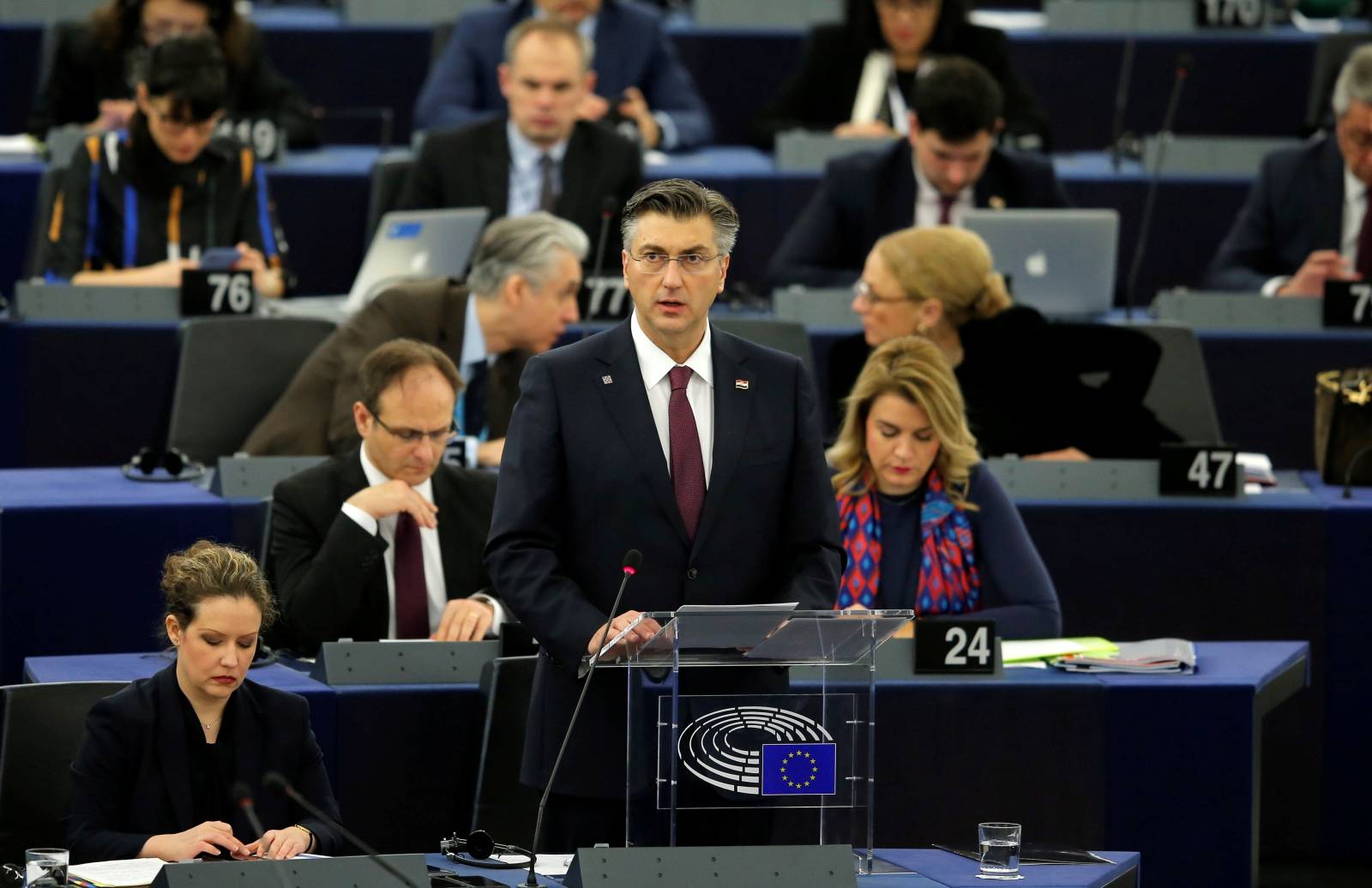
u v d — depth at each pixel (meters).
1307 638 17.69
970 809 14.23
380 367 14.83
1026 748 14.23
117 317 20.39
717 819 10.71
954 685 14.20
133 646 16.38
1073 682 14.25
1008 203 22.47
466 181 22.91
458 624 14.55
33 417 20.20
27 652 16.23
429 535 15.04
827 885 10.40
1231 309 21.53
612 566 11.29
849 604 15.32
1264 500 17.91
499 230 17.92
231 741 12.07
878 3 26.42
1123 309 23.12
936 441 15.38
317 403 17.52
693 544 11.28
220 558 11.97
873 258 18.58
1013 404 18.78
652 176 24.66
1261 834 17.72
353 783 13.86
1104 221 21.34
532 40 22.78
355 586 14.52
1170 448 17.84
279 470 16.84
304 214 24.80
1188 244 25.70
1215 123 28.61
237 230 21.81
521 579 11.09
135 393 20.31
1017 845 11.44
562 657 10.91
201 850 11.30
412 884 10.13
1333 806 17.67
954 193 22.22
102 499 16.53
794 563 11.47
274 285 21.56
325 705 13.77
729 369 11.50
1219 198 25.62
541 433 11.31
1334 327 21.39
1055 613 15.26
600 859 10.26
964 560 15.42
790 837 11.23
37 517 16.20
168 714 11.92
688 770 10.66
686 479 11.36
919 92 21.91
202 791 11.98
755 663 10.70
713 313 21.78
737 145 28.88
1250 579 17.67
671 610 11.28
